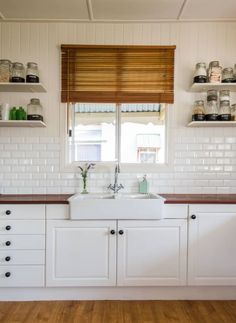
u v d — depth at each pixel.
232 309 2.19
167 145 2.75
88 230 2.23
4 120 2.46
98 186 2.75
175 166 2.74
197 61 2.72
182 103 2.73
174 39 2.72
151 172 2.75
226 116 2.50
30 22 2.69
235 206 2.26
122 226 2.24
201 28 2.72
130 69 2.71
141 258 2.25
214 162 2.75
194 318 2.06
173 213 2.25
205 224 2.26
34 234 2.23
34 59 2.70
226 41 2.72
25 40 2.70
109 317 2.06
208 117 2.53
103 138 2.81
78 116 2.81
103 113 2.81
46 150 2.72
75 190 2.73
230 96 2.73
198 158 2.74
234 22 2.71
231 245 2.26
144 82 2.71
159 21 2.68
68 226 2.23
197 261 2.26
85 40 2.71
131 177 2.75
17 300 2.30
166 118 2.76
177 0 2.33
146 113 2.82
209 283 2.27
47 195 2.63
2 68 2.48
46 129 2.71
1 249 2.22
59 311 2.14
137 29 2.72
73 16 2.59
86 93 2.69
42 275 2.24
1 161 2.70
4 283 2.22
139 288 2.32
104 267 2.25
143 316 2.08
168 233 2.25
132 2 2.36
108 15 2.57
